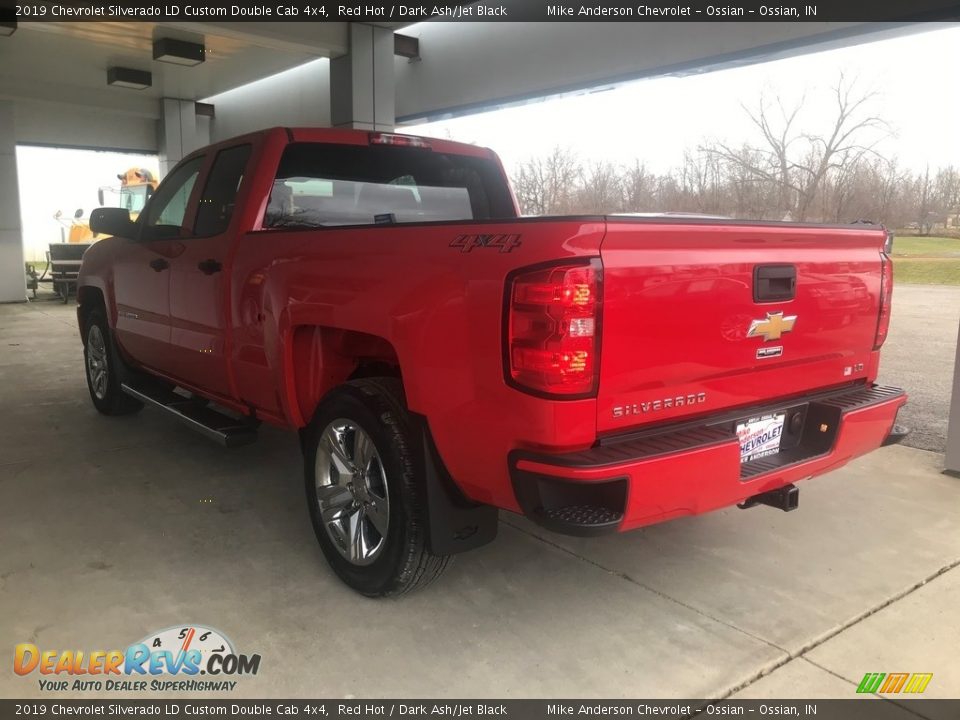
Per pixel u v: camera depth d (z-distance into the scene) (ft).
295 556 10.68
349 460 9.62
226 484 13.67
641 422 7.45
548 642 8.47
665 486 7.17
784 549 10.98
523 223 7.17
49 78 45.55
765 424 8.77
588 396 6.96
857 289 9.48
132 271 15.24
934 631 8.74
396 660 8.11
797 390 9.00
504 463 7.41
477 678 7.79
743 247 8.04
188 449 15.81
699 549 11.00
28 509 12.37
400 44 35.94
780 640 8.53
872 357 10.05
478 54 33.06
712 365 7.88
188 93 49.73
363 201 12.60
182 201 14.29
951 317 33.65
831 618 9.04
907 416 18.63
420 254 8.09
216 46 37.45
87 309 18.51
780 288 8.40
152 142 55.67
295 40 30.94
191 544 11.06
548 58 29.91
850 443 9.16
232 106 51.44
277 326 10.39
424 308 7.95
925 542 11.23
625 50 26.81
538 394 6.91
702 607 9.29
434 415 8.04
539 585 9.86
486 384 7.38
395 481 8.55
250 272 11.04
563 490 7.16
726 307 7.90
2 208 50.39
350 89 32.37
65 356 28.25
